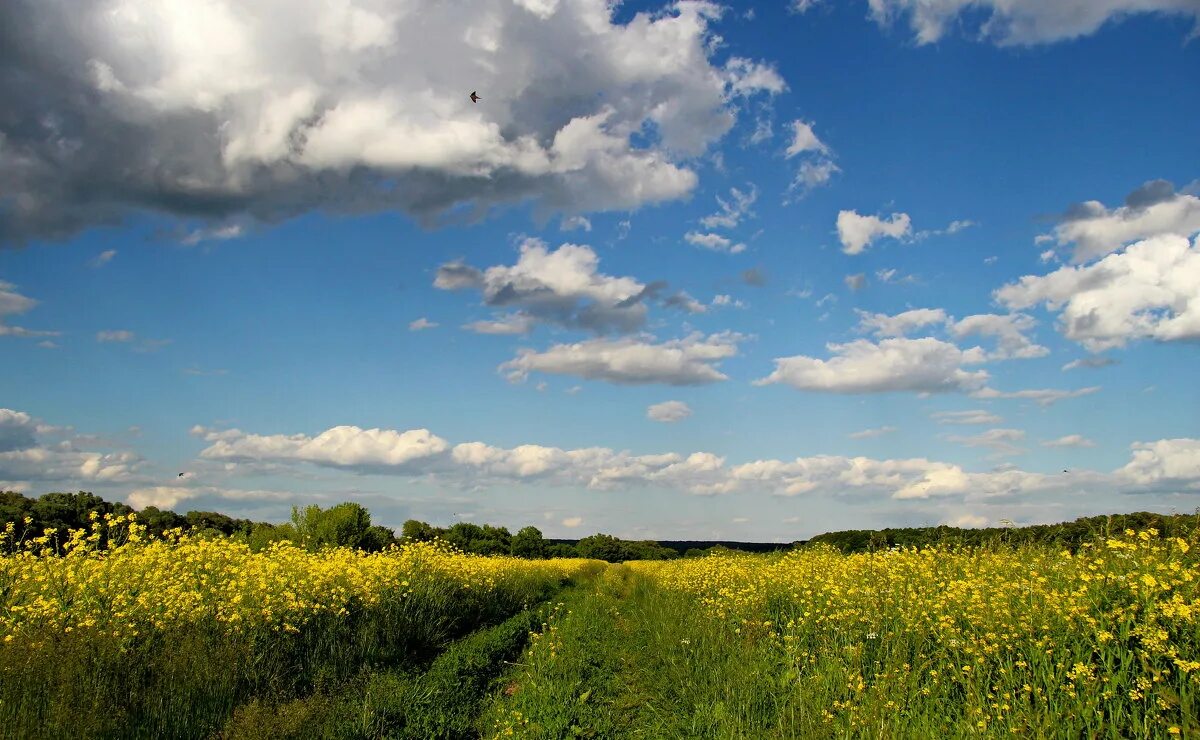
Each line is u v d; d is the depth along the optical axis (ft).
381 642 43.01
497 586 74.69
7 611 29.22
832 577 42.60
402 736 27.17
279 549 49.80
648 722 29.73
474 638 49.47
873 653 32.30
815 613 39.63
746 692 29.84
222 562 40.19
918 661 27.68
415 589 53.78
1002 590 30.37
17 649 25.32
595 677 37.76
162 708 25.82
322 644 38.32
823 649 33.99
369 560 54.39
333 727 26.50
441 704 31.63
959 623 30.53
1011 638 26.53
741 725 26.35
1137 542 29.25
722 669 33.88
